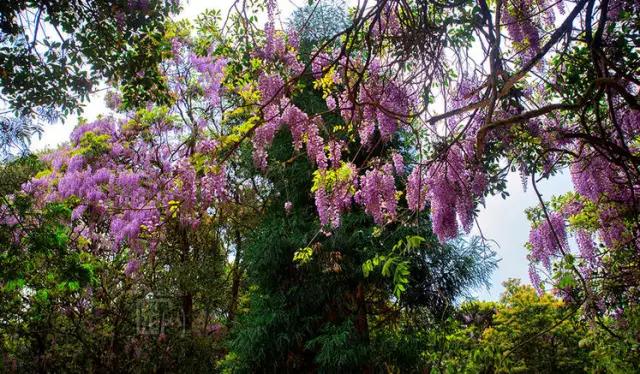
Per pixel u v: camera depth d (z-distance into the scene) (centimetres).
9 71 523
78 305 1320
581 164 411
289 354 1046
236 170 1201
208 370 1364
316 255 1007
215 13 489
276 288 1090
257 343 1026
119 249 1241
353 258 1005
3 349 1227
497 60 266
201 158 407
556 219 529
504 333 1088
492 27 274
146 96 581
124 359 1362
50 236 719
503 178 448
